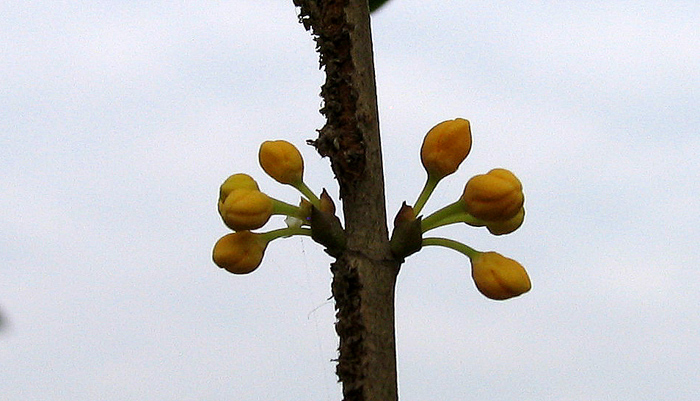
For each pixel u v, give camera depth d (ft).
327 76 1.14
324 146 1.13
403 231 1.11
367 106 1.13
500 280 1.17
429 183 1.18
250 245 1.18
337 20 1.14
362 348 1.10
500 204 1.16
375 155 1.13
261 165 1.19
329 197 1.17
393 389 1.10
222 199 1.21
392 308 1.11
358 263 1.11
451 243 1.19
